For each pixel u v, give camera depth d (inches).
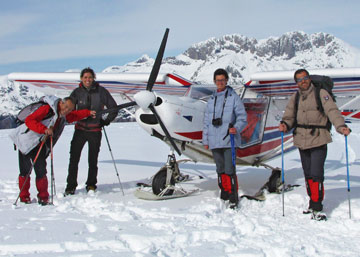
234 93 147.5
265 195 165.5
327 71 180.1
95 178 178.1
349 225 118.5
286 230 114.7
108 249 97.6
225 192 151.5
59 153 350.9
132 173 235.8
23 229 112.0
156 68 156.9
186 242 103.2
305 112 131.6
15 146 150.9
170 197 161.3
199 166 270.5
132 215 129.0
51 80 247.3
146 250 95.4
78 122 171.6
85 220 123.4
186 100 162.4
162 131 154.5
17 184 196.1
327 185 191.5
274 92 200.4
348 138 499.8
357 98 189.8
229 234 108.1
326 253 95.7
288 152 211.3
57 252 94.9
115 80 230.4
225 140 144.7
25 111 151.5
